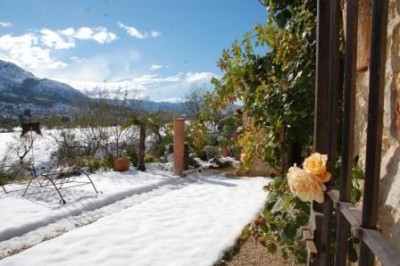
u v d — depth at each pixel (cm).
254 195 523
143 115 860
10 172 721
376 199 81
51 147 972
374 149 80
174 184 618
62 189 529
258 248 308
